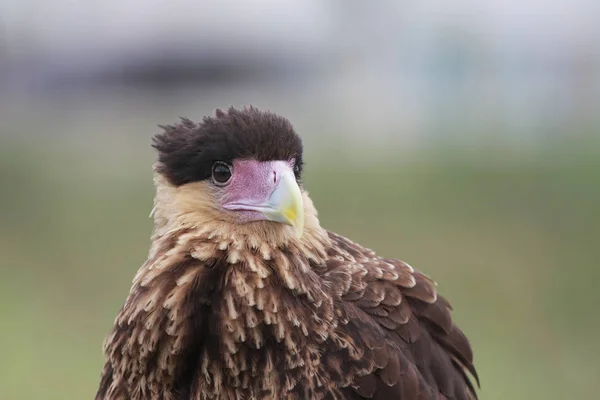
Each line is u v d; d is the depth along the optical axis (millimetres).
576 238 15500
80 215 17234
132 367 5379
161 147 5711
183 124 5844
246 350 5199
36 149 22531
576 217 16312
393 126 24250
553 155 19250
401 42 28703
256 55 34000
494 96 24812
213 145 5469
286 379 5176
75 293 14711
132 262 15633
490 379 11898
